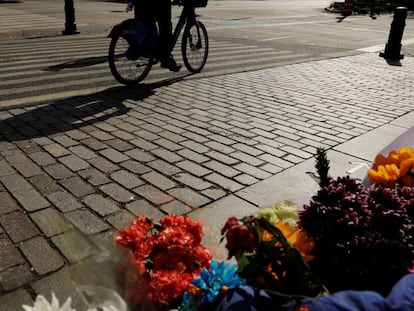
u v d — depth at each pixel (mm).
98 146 4297
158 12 6629
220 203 3328
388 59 9938
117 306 1133
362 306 1025
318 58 9750
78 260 1159
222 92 6500
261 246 1259
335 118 5457
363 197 1514
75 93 6125
